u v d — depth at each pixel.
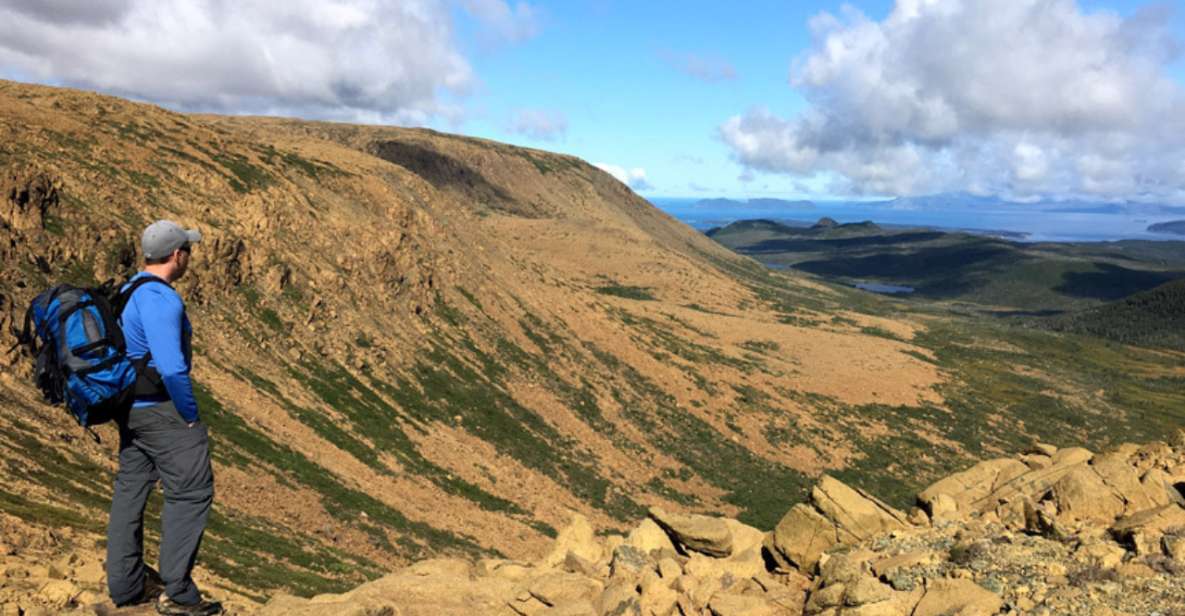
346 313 81.12
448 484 62.22
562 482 77.00
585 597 8.49
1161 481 8.97
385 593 8.05
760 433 116.88
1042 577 7.38
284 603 7.13
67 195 61.38
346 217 96.94
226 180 84.38
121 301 5.04
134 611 5.96
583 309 139.12
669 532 10.66
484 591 8.43
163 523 5.44
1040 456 12.35
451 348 94.06
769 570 9.87
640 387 116.88
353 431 62.41
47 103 83.62
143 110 96.25
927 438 137.12
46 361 4.91
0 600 7.27
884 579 8.07
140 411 5.18
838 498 9.74
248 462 45.31
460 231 132.38
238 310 67.88
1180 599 6.52
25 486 25.36
